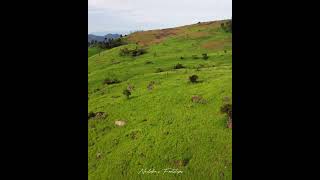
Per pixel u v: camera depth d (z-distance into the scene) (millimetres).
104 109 32438
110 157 26750
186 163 24219
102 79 42531
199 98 29719
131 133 27625
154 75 40844
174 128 27766
